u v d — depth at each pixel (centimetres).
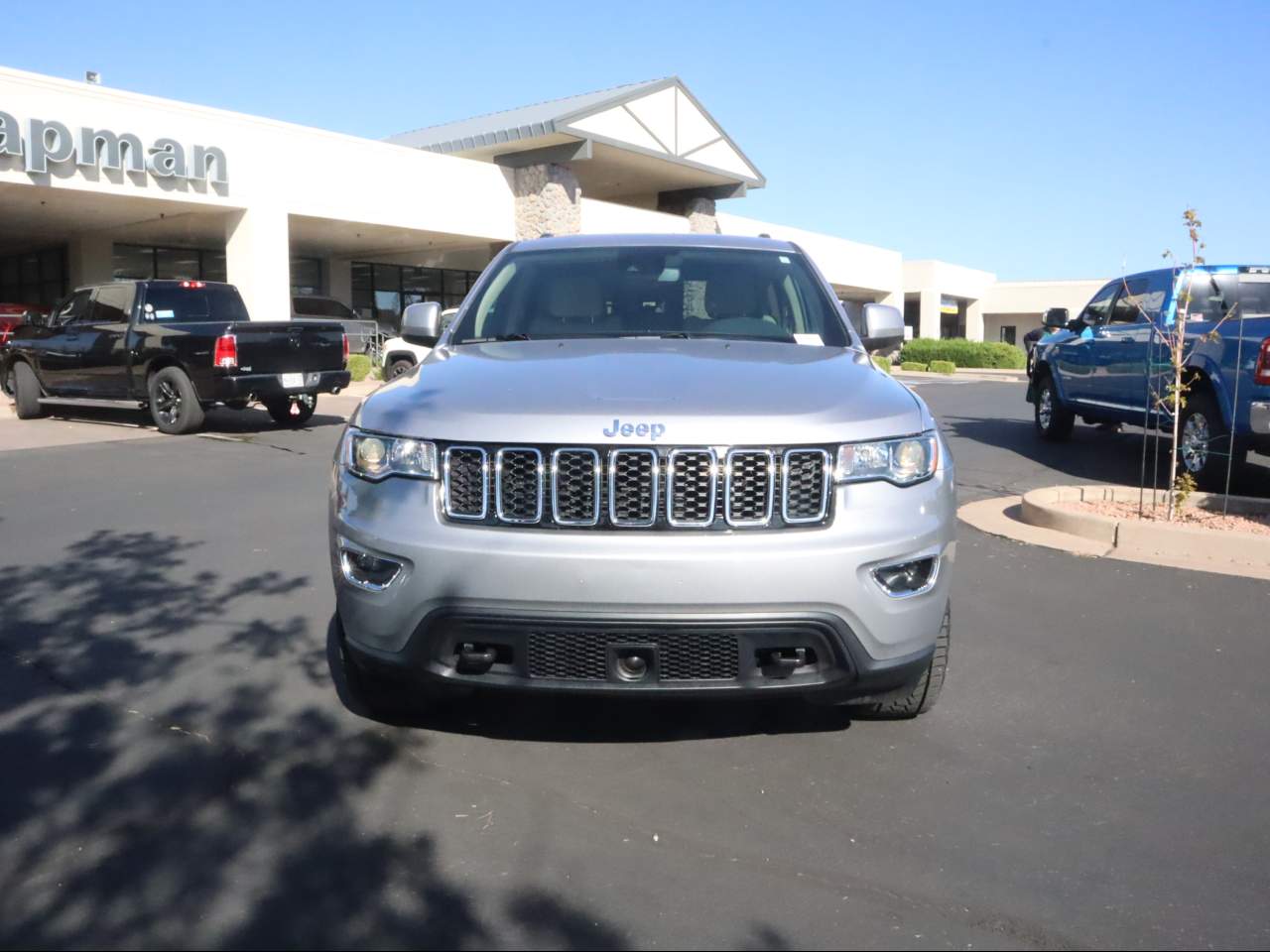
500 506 333
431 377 388
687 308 482
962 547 703
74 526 752
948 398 2109
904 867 304
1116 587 606
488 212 2644
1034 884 296
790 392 358
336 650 485
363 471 353
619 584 320
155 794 344
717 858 308
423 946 264
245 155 2059
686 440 329
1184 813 340
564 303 488
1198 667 475
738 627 323
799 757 377
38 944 263
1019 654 491
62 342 1420
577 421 332
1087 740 395
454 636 332
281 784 352
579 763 370
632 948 265
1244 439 872
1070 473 1041
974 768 370
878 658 338
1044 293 5788
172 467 1029
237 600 567
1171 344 781
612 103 2753
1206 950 267
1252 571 637
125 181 1869
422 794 346
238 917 276
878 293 4478
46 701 424
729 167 3228
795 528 333
